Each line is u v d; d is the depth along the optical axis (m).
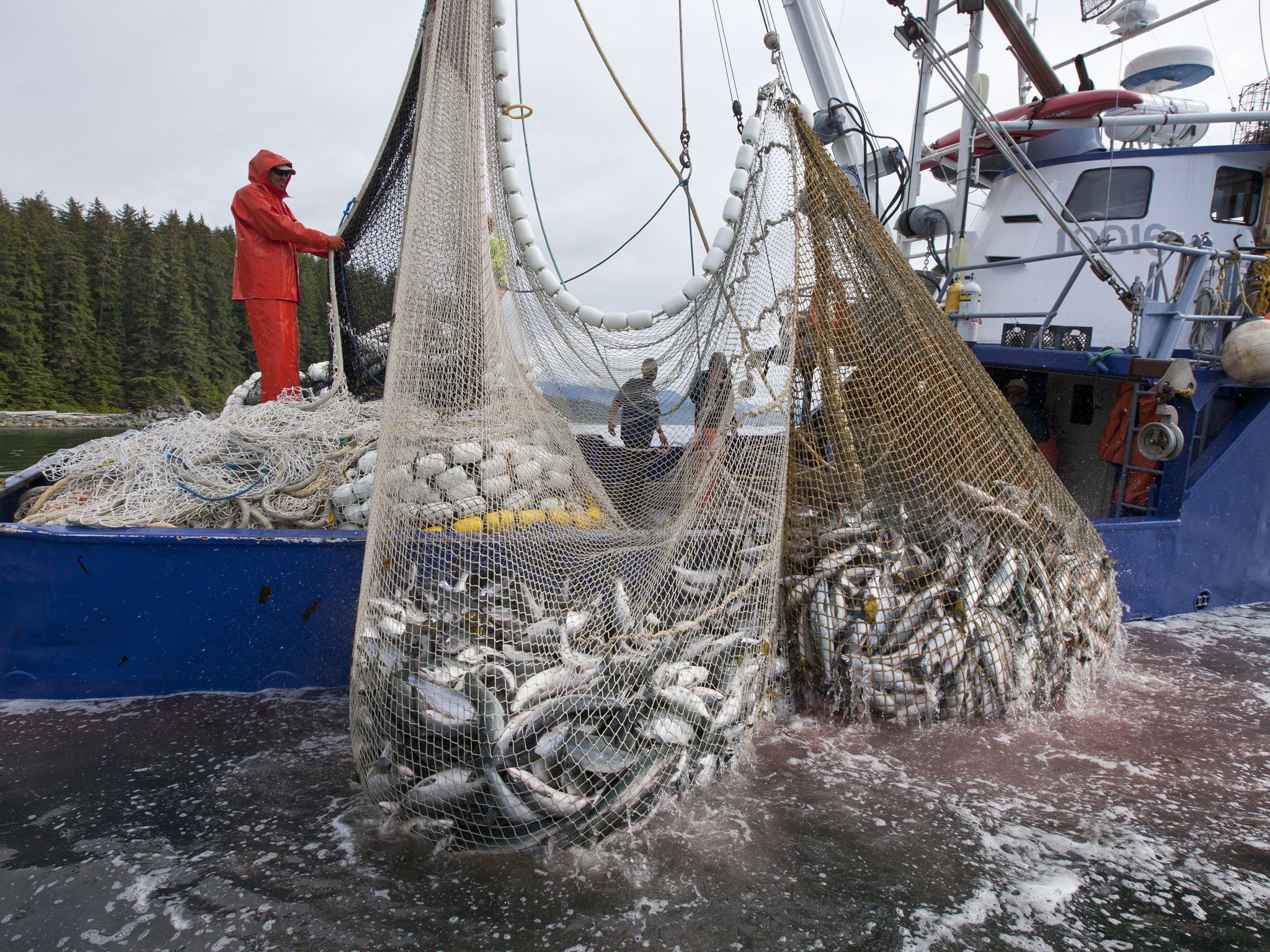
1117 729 4.20
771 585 3.94
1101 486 7.33
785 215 4.29
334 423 5.86
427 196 4.07
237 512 4.88
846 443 4.30
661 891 2.79
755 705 3.72
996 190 8.33
